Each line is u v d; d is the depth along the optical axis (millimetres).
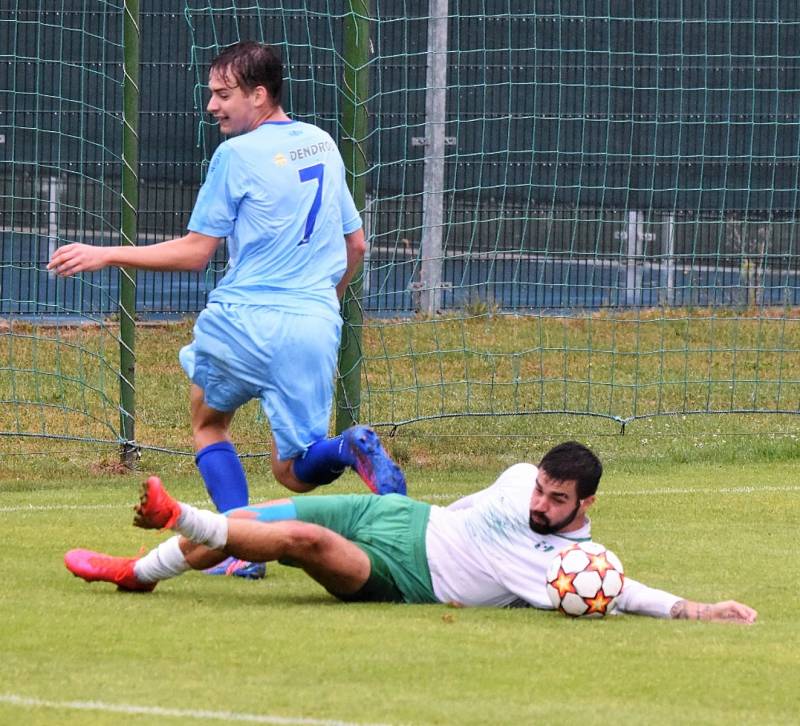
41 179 57844
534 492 20484
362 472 22719
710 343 48188
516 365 48188
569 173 59375
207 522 19344
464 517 20906
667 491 33219
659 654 17922
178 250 23266
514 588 20469
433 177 49688
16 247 57594
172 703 15383
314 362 23312
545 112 59156
